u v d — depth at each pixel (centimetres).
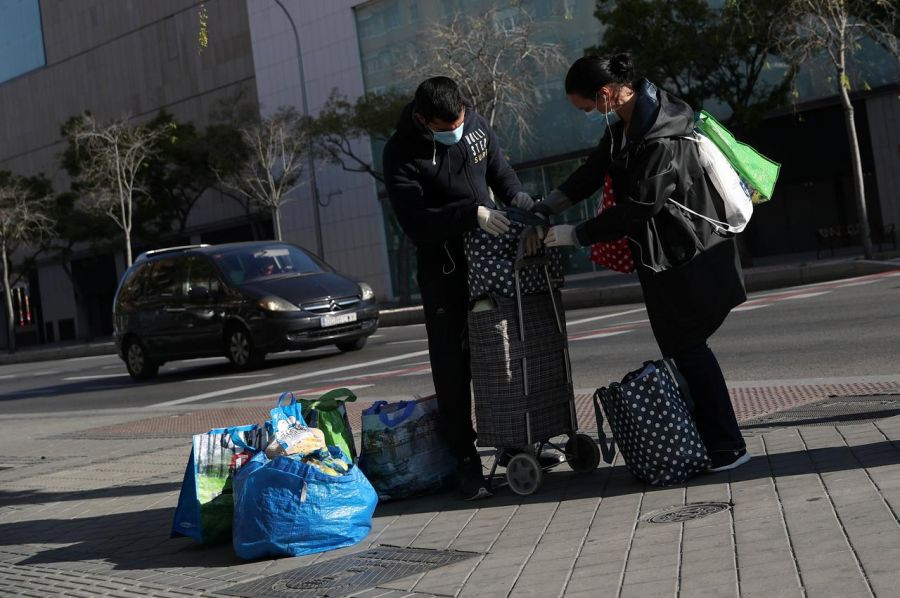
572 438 603
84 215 5247
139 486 788
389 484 614
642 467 546
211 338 1870
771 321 1406
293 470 531
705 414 554
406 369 1502
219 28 5622
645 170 525
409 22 4538
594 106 541
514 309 576
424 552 490
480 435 586
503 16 4062
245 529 530
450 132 574
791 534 410
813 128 3544
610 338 1497
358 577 463
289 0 5069
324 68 4956
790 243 3816
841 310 1415
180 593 480
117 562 562
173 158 4881
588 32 3878
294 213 5175
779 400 790
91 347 4209
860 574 351
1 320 7238
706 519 457
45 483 873
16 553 616
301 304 1806
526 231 566
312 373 1656
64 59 6594
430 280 609
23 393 2177
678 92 3078
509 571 432
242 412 1238
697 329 547
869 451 531
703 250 541
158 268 1984
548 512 528
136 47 6119
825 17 2578
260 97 5297
